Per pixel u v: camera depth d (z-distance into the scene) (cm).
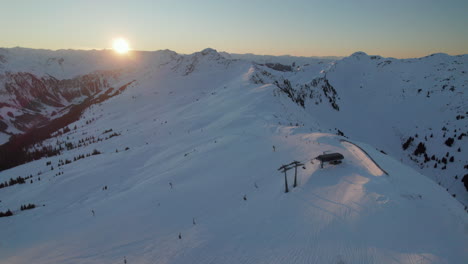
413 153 16250
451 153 14575
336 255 1598
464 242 1742
